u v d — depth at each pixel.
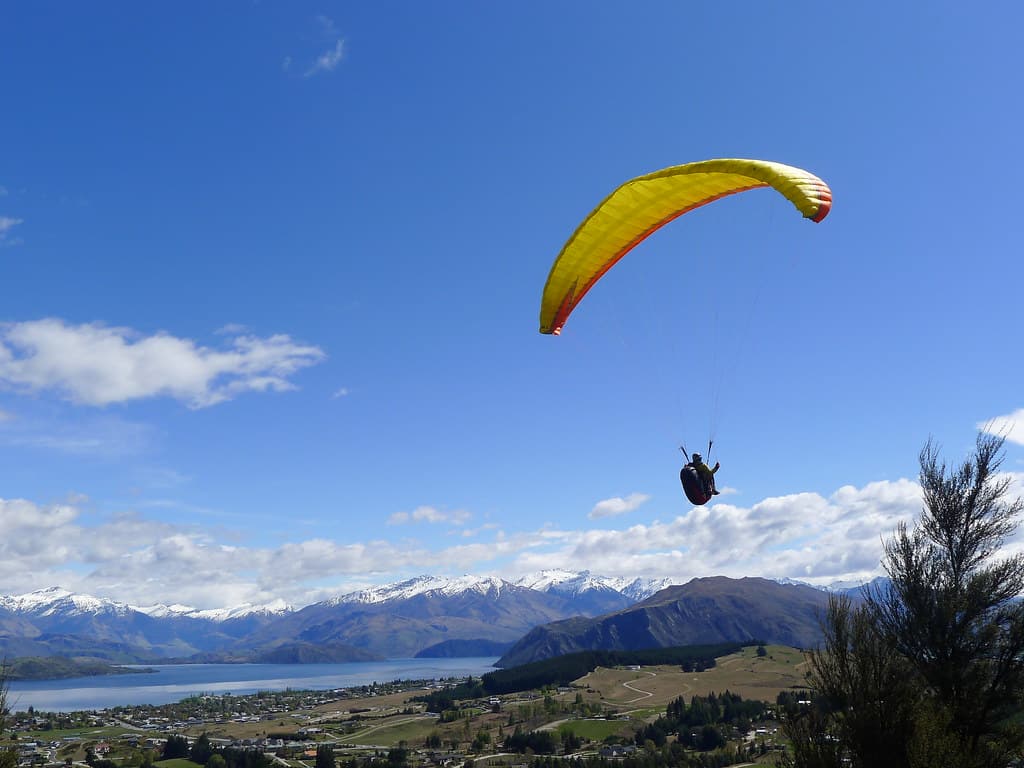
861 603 28.53
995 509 29.73
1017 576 28.38
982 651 27.55
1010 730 26.12
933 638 28.16
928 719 25.06
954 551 29.80
